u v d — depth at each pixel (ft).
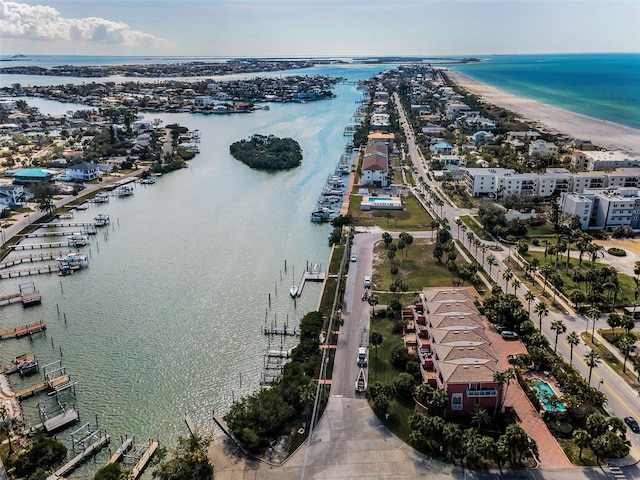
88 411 423.23
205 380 460.96
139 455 376.27
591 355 424.05
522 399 418.10
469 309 483.92
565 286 602.44
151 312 576.20
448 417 395.14
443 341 436.76
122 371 473.67
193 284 641.81
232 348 507.71
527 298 535.60
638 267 596.29
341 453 367.66
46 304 597.11
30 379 463.01
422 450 368.48
